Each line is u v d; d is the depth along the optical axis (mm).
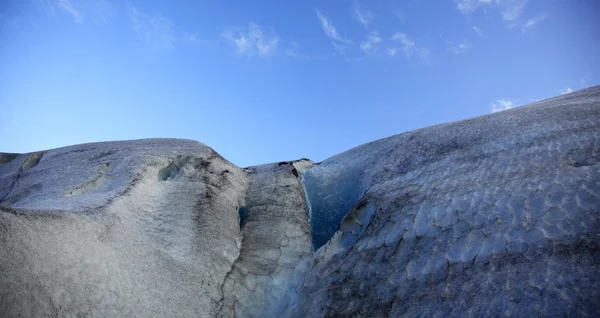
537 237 6102
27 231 5199
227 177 12281
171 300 6719
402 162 11531
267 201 11586
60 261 5379
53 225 5758
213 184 11344
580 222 5969
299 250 9531
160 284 6852
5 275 4531
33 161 14578
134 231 7734
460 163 9602
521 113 11320
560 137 8727
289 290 8266
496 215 7020
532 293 5230
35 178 11867
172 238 8305
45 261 5148
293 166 14648
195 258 8086
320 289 7664
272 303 7941
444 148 10930
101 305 5512
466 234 6957
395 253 7488
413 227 7863
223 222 9781
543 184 7234
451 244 6926
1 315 4199
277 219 10602
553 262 5543
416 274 6746
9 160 15633
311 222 11977
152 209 9125
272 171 14117
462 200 7891
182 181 11094
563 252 5617
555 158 7996
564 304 4844
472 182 8445
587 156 7613
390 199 9289
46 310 4738
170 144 13789
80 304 5223
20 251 4895
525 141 9211
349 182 13062
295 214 11000
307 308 7391
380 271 7270
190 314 6762
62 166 12266
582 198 6426
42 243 5293
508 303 5281
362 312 6633
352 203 11906
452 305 5777
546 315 4820
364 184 11922
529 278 5484
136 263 6836
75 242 5902
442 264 6621
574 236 5777
